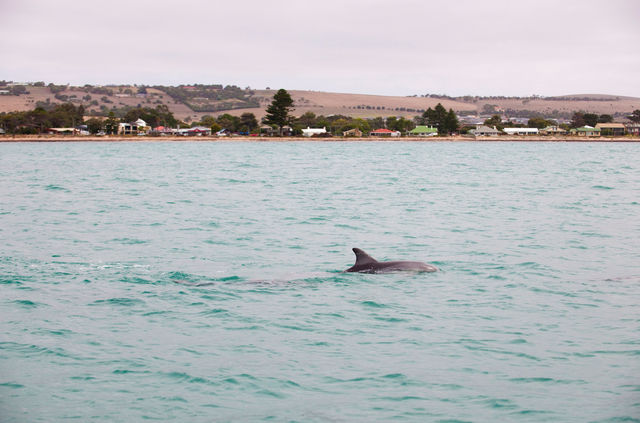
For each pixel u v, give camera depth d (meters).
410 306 23.59
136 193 64.06
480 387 16.83
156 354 19.06
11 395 16.47
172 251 34.19
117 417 15.39
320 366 18.19
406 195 61.66
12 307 23.55
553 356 18.77
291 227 41.94
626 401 15.92
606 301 24.12
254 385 17.00
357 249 29.23
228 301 24.28
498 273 28.62
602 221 44.28
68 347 19.59
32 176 86.38
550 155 158.12
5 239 37.78
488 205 53.47
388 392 16.59
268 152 170.12
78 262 31.39
